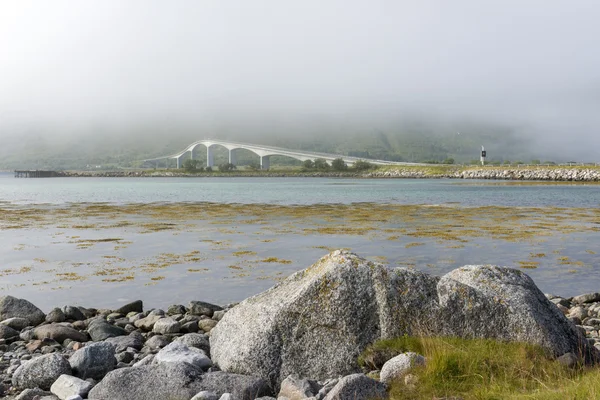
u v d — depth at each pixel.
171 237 33.72
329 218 47.00
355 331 8.70
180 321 13.63
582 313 14.49
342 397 6.92
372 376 8.06
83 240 32.41
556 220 44.44
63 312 14.31
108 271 22.31
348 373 8.42
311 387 7.65
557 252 26.95
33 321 13.76
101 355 9.01
